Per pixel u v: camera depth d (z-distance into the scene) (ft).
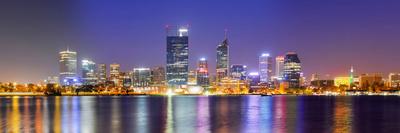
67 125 469.16
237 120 530.27
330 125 472.85
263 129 435.12
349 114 637.71
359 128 446.60
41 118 557.74
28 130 422.82
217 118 560.61
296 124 482.69
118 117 580.30
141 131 419.54
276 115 612.70
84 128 442.09
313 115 611.88
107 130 428.56
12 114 630.33
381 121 519.19
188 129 434.30
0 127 448.24
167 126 461.78
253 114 634.02
